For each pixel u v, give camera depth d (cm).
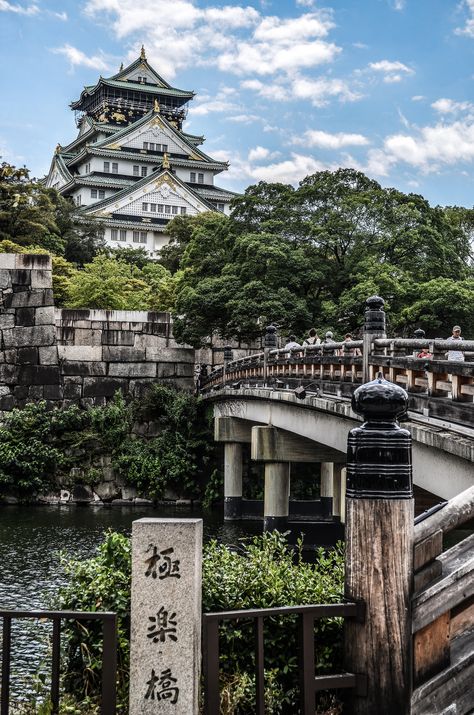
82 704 648
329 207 3572
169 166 8800
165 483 3434
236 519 3070
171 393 3681
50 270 3675
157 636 501
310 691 470
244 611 476
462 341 1059
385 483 474
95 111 10631
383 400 478
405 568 469
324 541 2447
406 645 465
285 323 3388
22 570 1898
